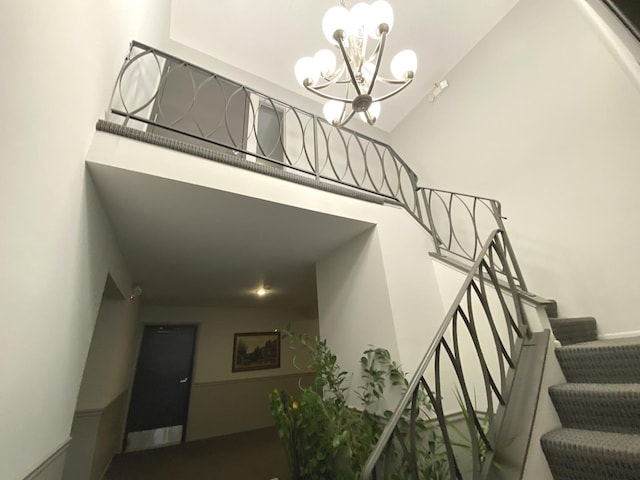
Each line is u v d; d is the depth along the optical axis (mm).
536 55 3133
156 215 2080
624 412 1250
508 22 3486
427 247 2773
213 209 2043
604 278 2324
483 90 3664
